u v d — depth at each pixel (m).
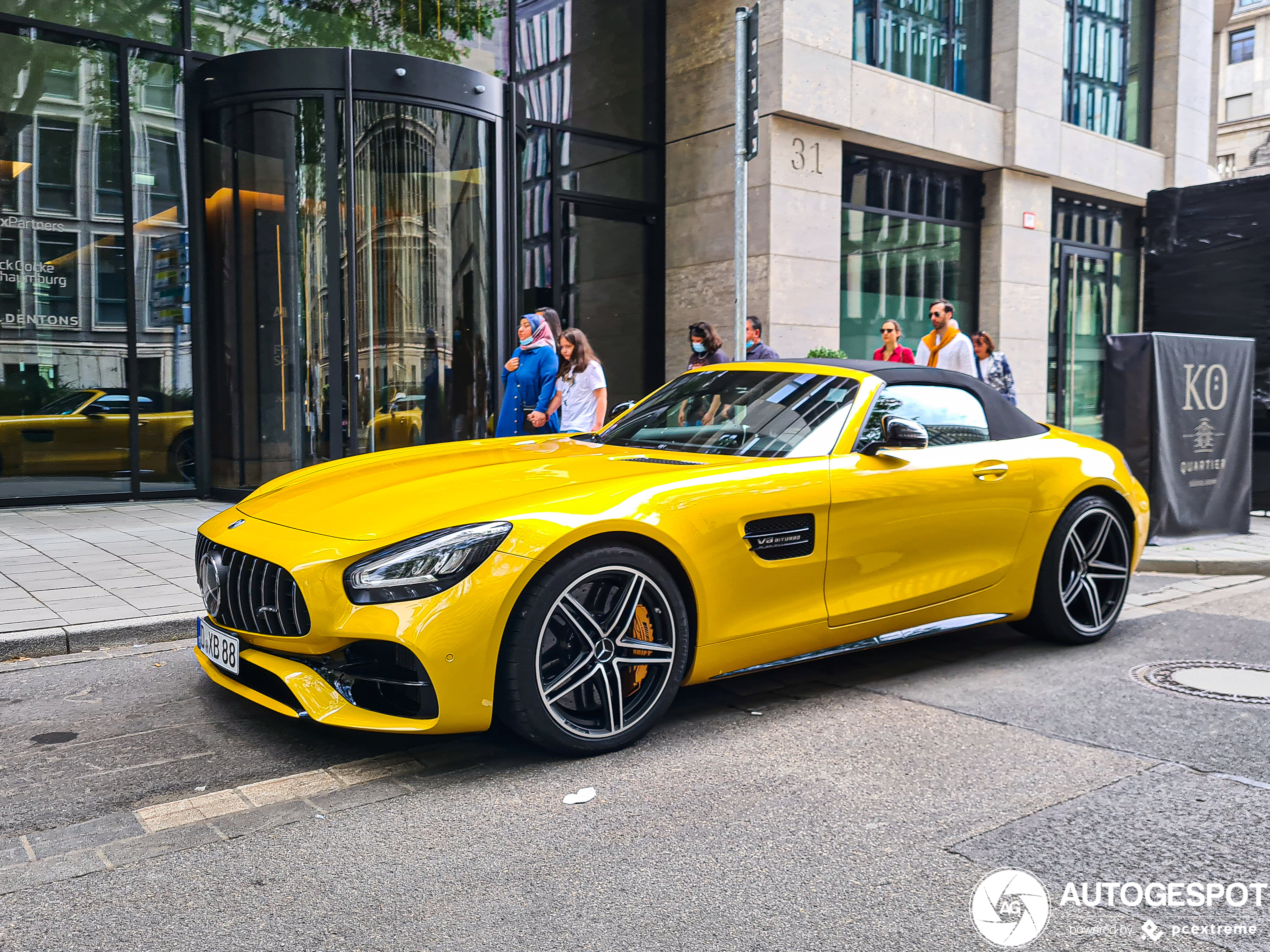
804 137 11.66
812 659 3.91
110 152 8.89
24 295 8.62
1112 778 3.14
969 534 4.33
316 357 8.80
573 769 3.23
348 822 2.82
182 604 5.15
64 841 2.70
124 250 9.01
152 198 9.09
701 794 3.02
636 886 2.44
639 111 12.25
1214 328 10.72
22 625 4.68
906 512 4.08
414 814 2.88
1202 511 7.86
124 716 3.72
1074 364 16.22
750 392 4.43
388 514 3.32
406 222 8.80
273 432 9.00
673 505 3.43
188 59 9.13
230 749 3.39
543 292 11.64
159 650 4.64
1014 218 14.39
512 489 3.40
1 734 3.52
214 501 9.27
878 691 4.11
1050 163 14.54
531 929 2.24
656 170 12.45
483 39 10.45
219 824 2.81
